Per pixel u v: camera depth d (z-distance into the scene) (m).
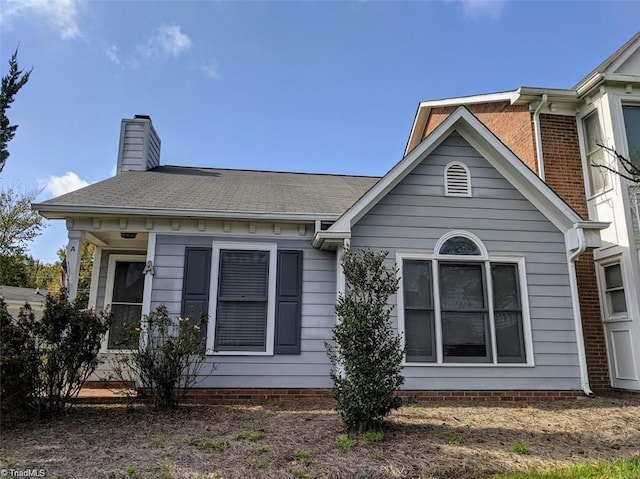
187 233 8.52
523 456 4.73
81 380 7.04
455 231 8.38
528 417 6.39
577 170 9.91
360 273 5.60
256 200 9.27
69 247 8.28
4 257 25.62
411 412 6.60
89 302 10.18
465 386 7.80
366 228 8.23
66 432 5.63
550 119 10.11
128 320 10.23
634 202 8.77
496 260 8.37
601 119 9.45
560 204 8.30
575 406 7.20
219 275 8.42
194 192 9.65
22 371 6.07
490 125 11.85
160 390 6.97
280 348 8.22
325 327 8.39
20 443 5.16
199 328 7.24
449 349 7.97
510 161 8.41
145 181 10.50
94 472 4.21
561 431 5.66
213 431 5.64
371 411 5.29
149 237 8.41
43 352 6.35
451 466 4.41
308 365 8.20
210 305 8.26
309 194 10.35
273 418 6.34
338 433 5.42
